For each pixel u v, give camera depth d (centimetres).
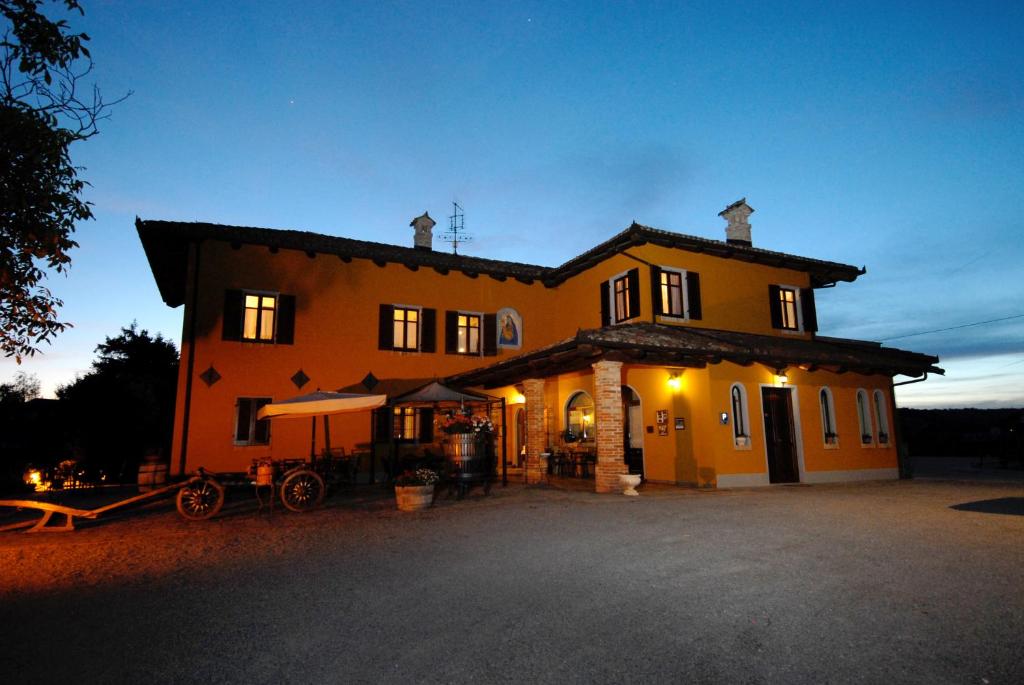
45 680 361
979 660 361
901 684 333
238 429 1546
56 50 627
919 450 3400
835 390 1574
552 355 1252
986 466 2350
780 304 1783
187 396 1486
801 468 1456
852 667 355
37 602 530
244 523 966
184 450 1463
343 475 1419
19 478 2000
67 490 1455
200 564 674
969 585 513
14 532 910
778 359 1348
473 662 374
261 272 1616
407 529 866
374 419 1672
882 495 1176
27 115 623
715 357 1298
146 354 2770
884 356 1691
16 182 638
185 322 1512
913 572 558
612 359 1231
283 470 1262
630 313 1608
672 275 1605
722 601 483
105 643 422
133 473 2158
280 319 1614
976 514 892
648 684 338
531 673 356
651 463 1493
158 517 1068
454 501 1158
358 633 430
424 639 415
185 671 371
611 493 1201
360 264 1747
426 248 2011
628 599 494
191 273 1538
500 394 1958
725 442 1345
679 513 947
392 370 1739
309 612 480
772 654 376
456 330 1856
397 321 1800
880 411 1673
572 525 857
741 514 928
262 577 602
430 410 1761
